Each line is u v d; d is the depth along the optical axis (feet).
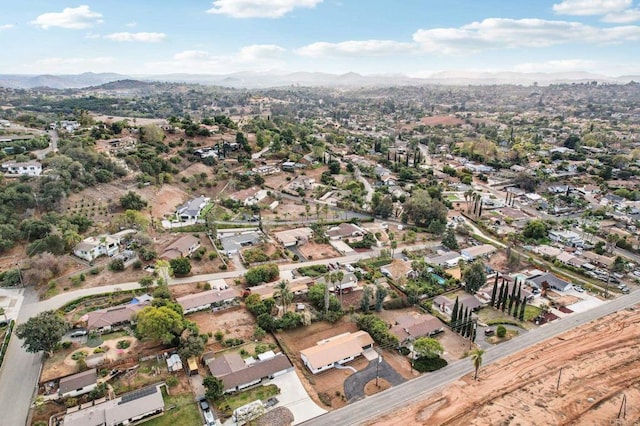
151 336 276.41
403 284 387.96
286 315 321.32
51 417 227.40
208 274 393.09
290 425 231.09
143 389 248.93
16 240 396.37
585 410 248.11
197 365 274.36
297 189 647.15
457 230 533.96
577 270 433.07
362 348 297.53
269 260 427.33
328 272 388.98
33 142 587.27
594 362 290.76
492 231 539.29
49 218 417.49
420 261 424.05
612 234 505.66
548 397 257.75
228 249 442.50
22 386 249.14
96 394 241.14
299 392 257.14
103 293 343.67
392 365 285.43
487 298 375.04
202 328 313.12
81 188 490.08
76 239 401.49
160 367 269.23
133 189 536.01
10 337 289.53
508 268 437.17
